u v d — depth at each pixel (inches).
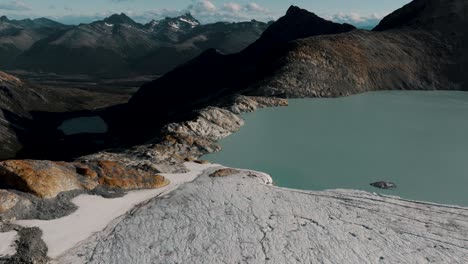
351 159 2101.4
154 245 1194.6
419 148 2295.8
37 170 1407.5
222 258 1131.9
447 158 2114.9
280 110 3299.7
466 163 2034.9
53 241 1187.3
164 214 1379.2
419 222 1323.8
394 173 1893.5
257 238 1227.9
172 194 1545.3
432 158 2117.4
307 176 1862.7
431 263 1109.1
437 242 1205.1
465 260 1118.4
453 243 1198.3
